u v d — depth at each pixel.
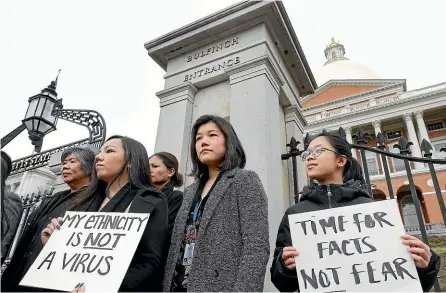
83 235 1.66
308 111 34.44
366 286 1.38
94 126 6.05
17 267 1.99
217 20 4.30
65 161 2.69
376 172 28.39
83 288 1.42
